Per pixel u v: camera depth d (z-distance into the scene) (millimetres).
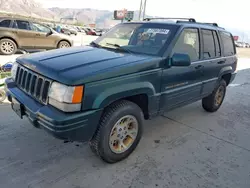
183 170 2920
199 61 3838
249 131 4281
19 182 2488
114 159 2891
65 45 11453
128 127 2988
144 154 3201
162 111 3385
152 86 2990
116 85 2559
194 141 3699
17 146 3133
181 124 4324
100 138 2660
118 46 3484
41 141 3299
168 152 3303
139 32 3629
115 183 2598
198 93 4094
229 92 7055
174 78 3334
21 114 2729
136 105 2936
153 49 3268
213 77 4410
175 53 3143
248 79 9406
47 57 2877
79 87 2289
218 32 4504
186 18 4227
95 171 2770
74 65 2561
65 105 2287
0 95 4406
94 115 2428
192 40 3730
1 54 9680
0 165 2729
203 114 4945
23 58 3016
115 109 2691
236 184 2746
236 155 3393
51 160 2908
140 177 2725
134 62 2781
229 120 4734
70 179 2604
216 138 3873
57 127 2254
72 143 3312
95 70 2455
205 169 2980
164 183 2656
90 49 3355
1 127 3566
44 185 2480
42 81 2514
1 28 9438
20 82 2916
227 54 4824
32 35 10211
